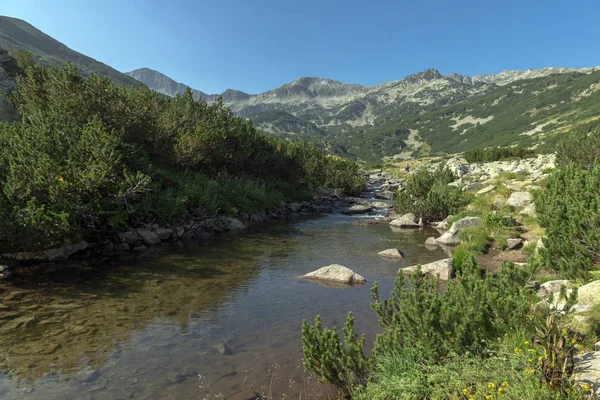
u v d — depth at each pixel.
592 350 4.81
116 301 9.80
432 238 19.00
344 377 5.64
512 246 15.22
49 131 16.67
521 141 188.75
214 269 13.44
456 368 4.66
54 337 7.55
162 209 18.42
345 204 38.53
